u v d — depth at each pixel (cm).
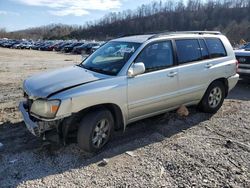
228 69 629
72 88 401
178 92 532
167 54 517
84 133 412
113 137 489
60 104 383
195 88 565
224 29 7119
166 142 473
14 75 1197
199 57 576
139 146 457
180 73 528
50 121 399
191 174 373
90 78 431
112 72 454
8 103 682
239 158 417
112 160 410
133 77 456
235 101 735
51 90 398
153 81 483
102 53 522
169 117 585
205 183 353
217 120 582
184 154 428
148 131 518
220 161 407
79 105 396
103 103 423
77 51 3909
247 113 629
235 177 366
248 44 1107
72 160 407
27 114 428
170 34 537
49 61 2211
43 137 405
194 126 547
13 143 454
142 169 385
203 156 422
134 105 464
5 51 4197
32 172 372
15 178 358
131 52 475
